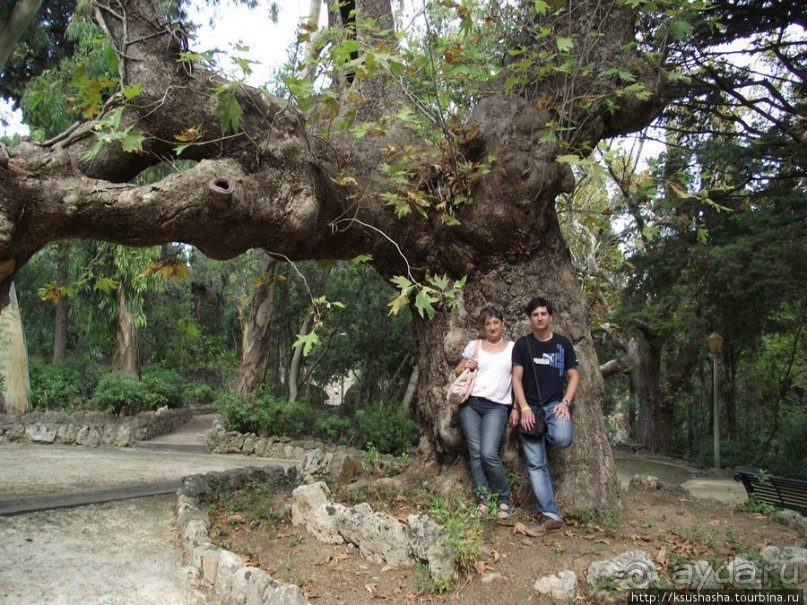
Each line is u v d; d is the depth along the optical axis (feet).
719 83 36.45
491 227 17.44
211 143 16.24
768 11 33.09
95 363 64.23
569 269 18.79
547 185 17.04
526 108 17.51
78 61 39.88
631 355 67.77
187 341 73.36
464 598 11.56
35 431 40.32
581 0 18.67
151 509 20.57
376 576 12.59
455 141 17.71
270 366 72.54
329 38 16.43
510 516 15.38
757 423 71.41
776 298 36.94
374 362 62.49
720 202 40.40
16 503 20.48
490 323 16.07
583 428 17.08
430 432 19.15
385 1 21.49
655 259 44.70
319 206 16.84
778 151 36.14
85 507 20.54
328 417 45.39
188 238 15.80
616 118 19.16
